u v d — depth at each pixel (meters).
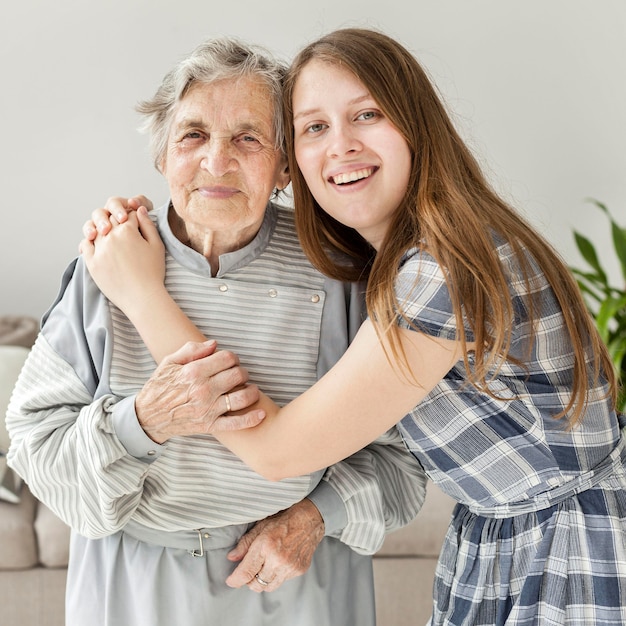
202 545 1.35
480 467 1.29
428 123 1.26
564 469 1.26
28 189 3.50
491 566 1.30
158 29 3.47
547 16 3.65
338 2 3.53
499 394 1.25
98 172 3.52
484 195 1.29
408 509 1.53
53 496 1.31
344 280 1.39
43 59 3.44
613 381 1.35
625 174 3.76
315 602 1.41
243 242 1.35
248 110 1.26
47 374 1.33
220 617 1.35
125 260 1.29
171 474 1.30
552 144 3.72
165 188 3.55
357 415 1.20
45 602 2.56
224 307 1.33
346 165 1.25
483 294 1.17
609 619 1.21
